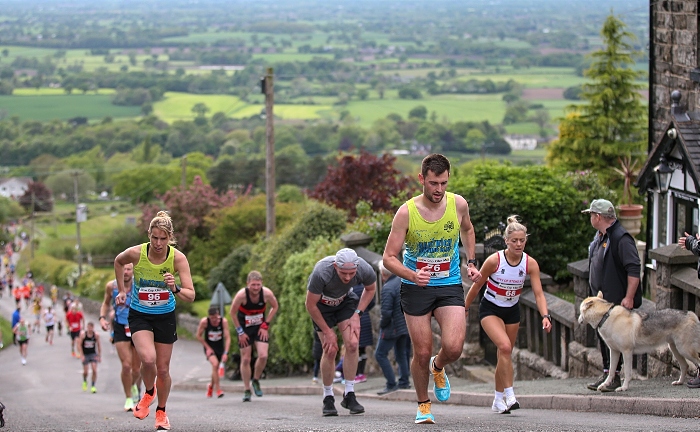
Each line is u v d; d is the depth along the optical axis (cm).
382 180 2955
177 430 809
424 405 750
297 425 802
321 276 935
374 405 1109
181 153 12031
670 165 1678
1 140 13325
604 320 849
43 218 11306
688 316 826
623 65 3080
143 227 5447
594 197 1905
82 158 11912
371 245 1836
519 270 823
